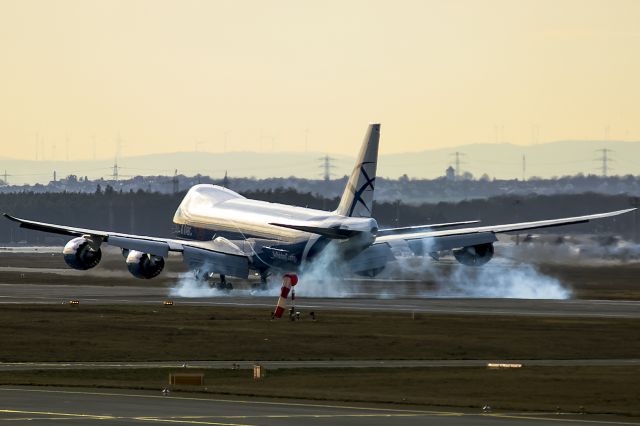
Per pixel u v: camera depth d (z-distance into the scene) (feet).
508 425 448.24
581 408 497.87
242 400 508.53
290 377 610.65
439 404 506.07
